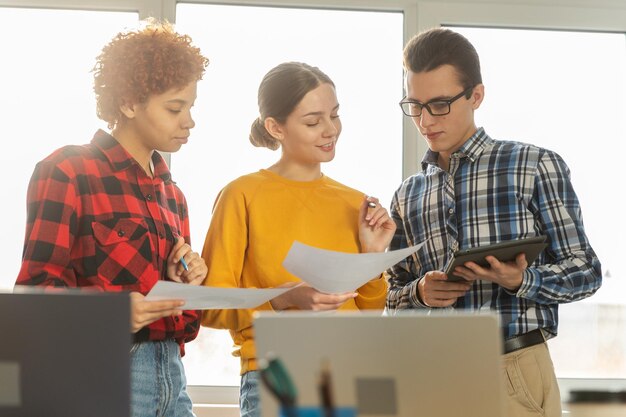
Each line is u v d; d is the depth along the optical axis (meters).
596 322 3.10
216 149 3.08
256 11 3.13
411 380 1.18
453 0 3.14
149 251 1.94
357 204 2.32
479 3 3.14
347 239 2.25
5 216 3.03
